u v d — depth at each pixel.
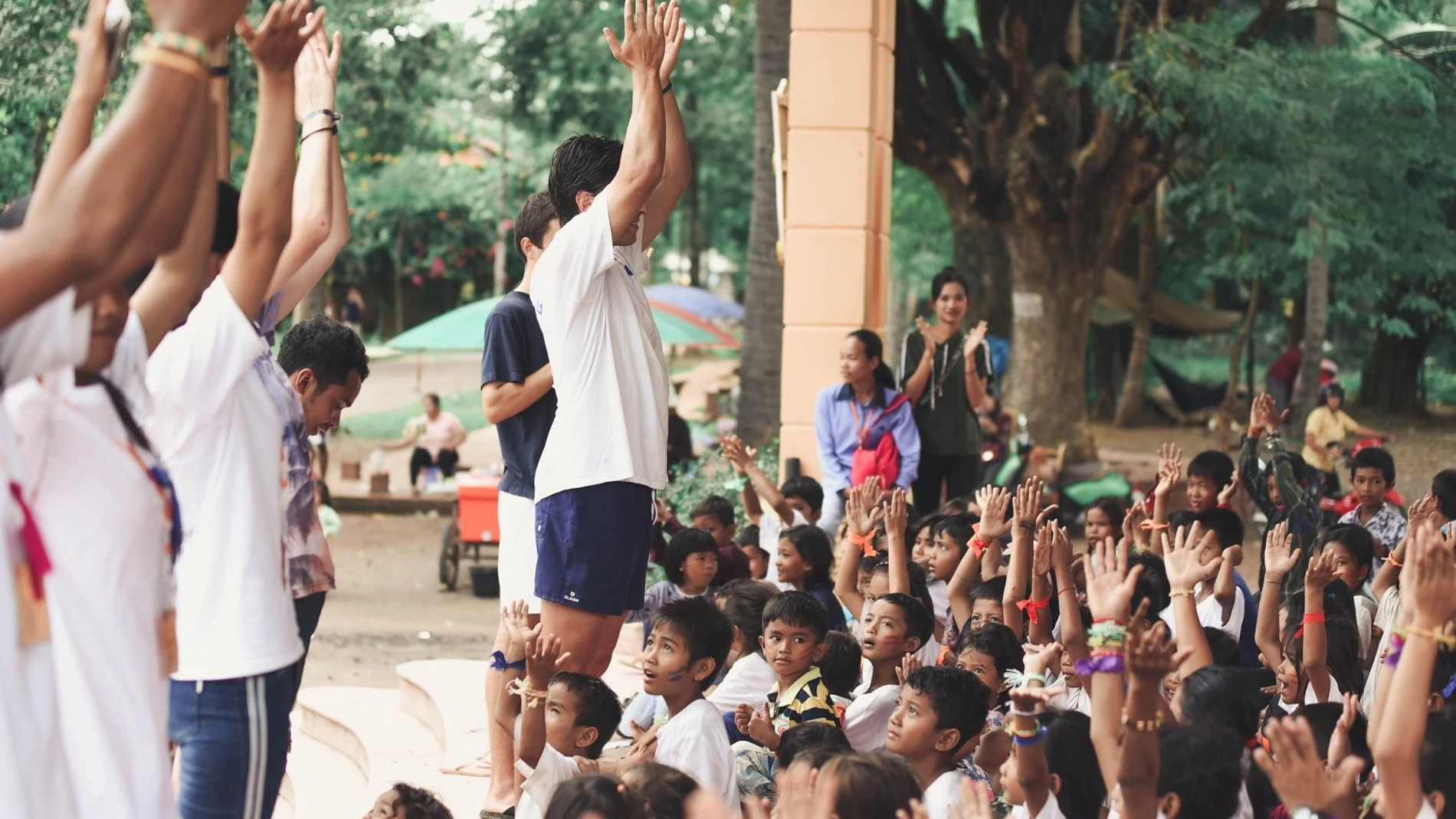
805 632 5.07
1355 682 5.04
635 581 4.68
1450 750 3.45
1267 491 7.13
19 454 2.30
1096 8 20.47
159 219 2.19
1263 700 4.18
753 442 14.69
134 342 2.65
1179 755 3.46
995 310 20.47
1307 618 4.77
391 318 40.94
